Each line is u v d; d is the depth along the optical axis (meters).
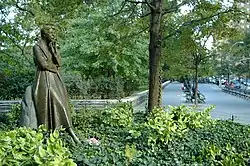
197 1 13.74
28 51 16.11
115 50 15.02
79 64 27.50
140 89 38.84
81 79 25.97
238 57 49.88
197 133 8.62
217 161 5.81
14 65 15.39
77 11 13.71
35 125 8.29
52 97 8.41
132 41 15.61
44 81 8.45
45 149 4.40
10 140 4.72
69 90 25.52
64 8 12.72
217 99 39.12
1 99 23.12
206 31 14.46
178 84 80.44
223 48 30.20
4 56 14.75
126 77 29.14
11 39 14.05
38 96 8.38
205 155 6.23
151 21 13.20
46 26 8.50
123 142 7.94
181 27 14.39
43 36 8.54
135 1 13.87
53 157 4.04
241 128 10.43
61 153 4.20
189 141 7.59
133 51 26.38
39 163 4.00
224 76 76.75
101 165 5.14
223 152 6.43
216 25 14.05
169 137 7.29
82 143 7.92
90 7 14.38
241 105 31.00
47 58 8.45
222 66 60.66
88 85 26.00
